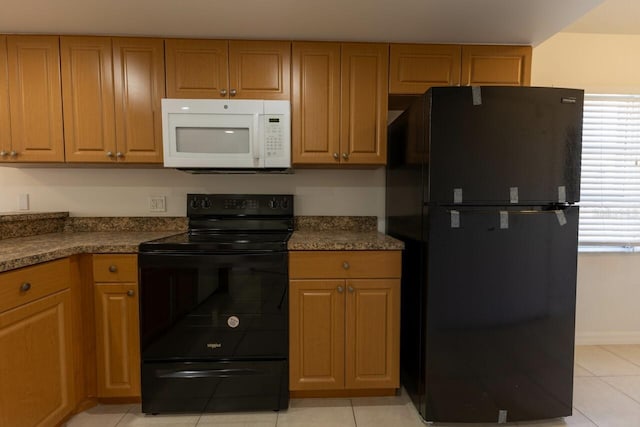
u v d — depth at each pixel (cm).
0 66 168
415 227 153
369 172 214
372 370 160
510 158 137
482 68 179
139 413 154
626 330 225
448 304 141
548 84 218
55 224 197
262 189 212
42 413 128
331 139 178
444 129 135
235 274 152
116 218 205
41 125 170
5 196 202
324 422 150
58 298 136
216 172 202
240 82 174
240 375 154
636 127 219
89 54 170
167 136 165
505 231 139
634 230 222
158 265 150
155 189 208
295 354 157
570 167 138
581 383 180
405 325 167
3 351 112
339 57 176
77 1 140
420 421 150
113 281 150
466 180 137
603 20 201
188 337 152
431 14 152
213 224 203
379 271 157
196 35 170
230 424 148
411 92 179
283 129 168
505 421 146
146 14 151
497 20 157
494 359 143
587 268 226
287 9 148
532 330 143
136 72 171
